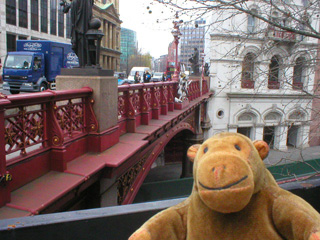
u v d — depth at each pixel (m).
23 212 3.09
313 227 1.08
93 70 5.25
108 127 5.59
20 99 3.38
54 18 40.19
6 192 3.24
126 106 7.12
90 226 1.82
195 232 1.31
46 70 20.38
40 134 4.02
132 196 7.08
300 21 5.65
